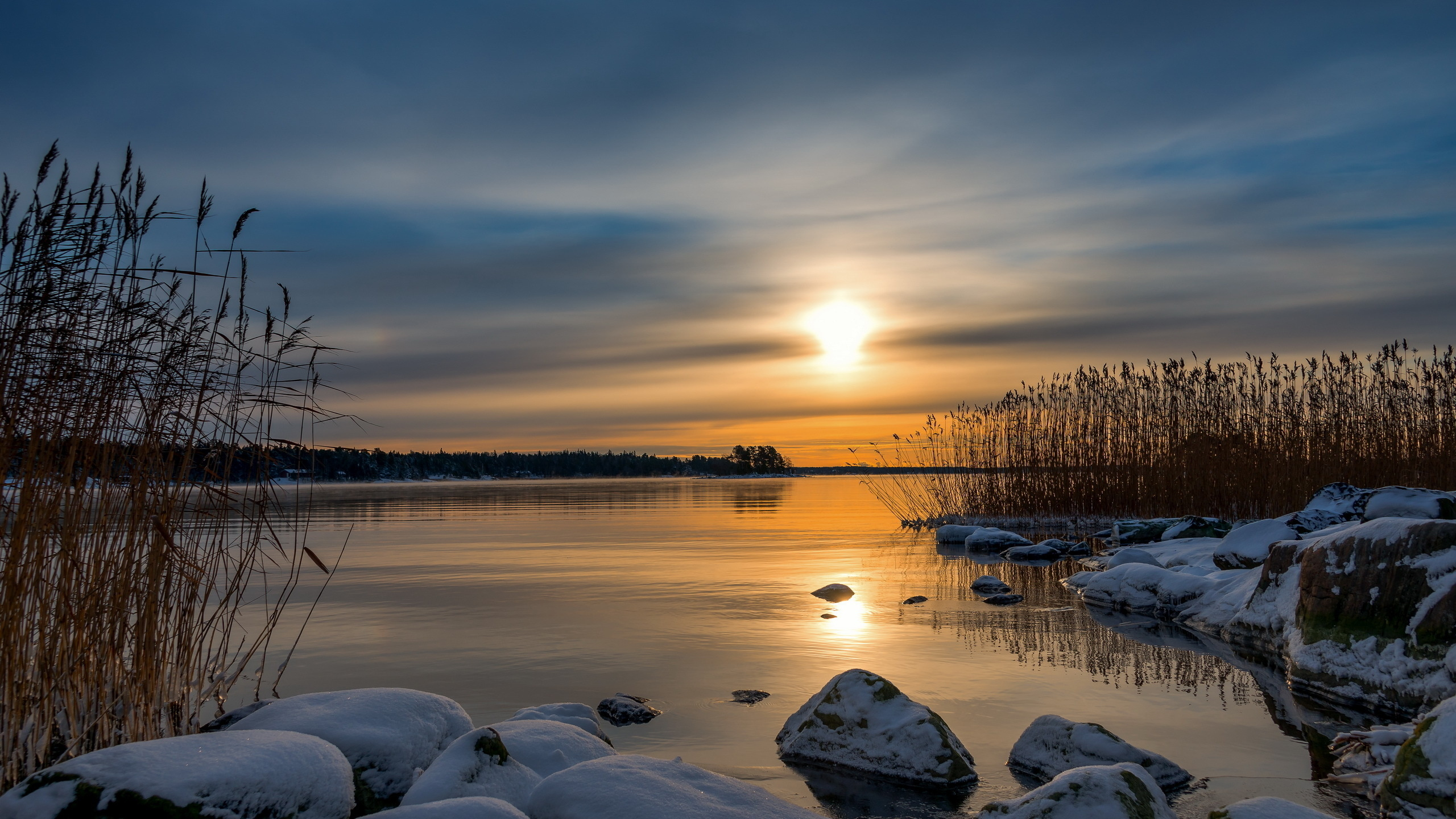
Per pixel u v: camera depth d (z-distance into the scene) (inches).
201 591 204.1
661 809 136.6
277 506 204.5
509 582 462.3
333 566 530.0
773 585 450.9
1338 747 194.4
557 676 266.1
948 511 849.5
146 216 184.9
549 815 141.2
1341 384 605.6
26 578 161.8
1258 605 313.6
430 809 126.0
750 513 1085.8
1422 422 580.4
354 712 171.3
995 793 178.4
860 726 196.7
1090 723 192.1
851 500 1472.7
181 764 130.6
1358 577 254.1
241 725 169.0
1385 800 161.0
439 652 297.6
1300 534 382.9
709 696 246.4
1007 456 795.4
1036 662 284.2
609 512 1107.3
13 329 166.4
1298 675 254.5
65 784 123.9
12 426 162.1
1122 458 727.7
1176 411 694.5
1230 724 219.8
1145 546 547.5
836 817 166.6
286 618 357.4
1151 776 164.1
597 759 155.1
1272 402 634.2
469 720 187.9
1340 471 591.8
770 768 192.2
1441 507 327.9
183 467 189.0
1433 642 226.5
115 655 174.7
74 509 170.4
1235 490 641.6
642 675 268.5
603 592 430.3
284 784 135.3
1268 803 141.0
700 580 471.5
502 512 1083.3
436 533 756.0
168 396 187.0
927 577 483.5
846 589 419.2
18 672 160.1
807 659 288.7
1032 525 750.5
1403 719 221.3
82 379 174.7
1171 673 270.2
